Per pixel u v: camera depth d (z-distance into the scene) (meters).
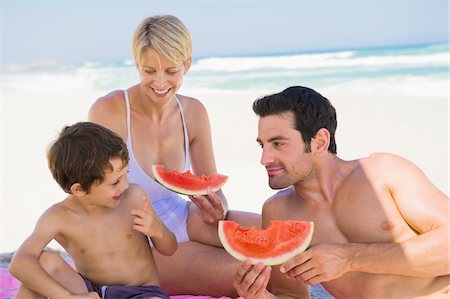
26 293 3.31
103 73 28.70
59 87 24.02
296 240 3.04
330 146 3.16
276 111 3.06
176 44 3.83
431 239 2.85
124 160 3.39
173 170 3.97
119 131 4.14
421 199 2.96
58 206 3.52
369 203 3.07
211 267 4.00
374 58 25.19
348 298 3.22
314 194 3.20
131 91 4.21
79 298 3.18
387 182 3.07
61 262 3.38
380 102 12.51
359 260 2.93
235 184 6.95
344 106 12.20
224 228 3.14
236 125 10.66
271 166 3.12
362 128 9.97
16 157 8.88
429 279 3.03
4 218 5.90
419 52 25.12
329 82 19.95
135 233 3.58
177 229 4.11
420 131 9.47
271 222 3.12
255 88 20.17
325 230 3.18
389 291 3.07
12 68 33.06
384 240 3.03
